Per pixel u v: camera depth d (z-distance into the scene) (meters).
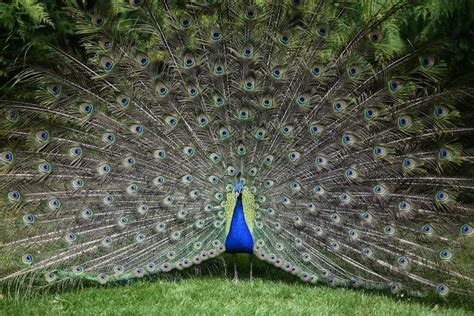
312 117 7.53
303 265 7.49
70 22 9.69
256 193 7.57
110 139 7.55
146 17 7.59
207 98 7.61
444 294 7.03
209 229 7.64
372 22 7.39
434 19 9.34
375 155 7.35
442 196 7.16
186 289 7.39
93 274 7.27
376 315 6.68
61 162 7.46
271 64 7.52
